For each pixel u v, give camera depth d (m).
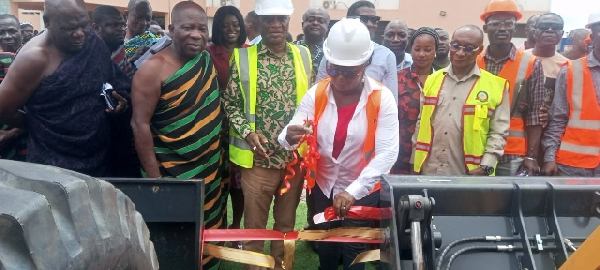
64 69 2.77
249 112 3.23
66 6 2.68
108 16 3.86
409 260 2.34
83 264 1.12
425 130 3.56
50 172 1.25
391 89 3.76
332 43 2.70
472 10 17.44
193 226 2.51
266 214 3.40
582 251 1.77
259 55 3.30
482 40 3.38
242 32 4.07
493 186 2.42
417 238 2.14
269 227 4.66
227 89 3.30
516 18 3.70
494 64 3.77
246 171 3.32
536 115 3.67
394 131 2.83
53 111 2.82
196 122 3.08
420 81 3.94
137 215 1.52
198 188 2.46
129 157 3.46
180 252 2.53
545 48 4.98
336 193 3.03
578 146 3.63
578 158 3.63
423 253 2.24
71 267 1.08
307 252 4.32
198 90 3.06
